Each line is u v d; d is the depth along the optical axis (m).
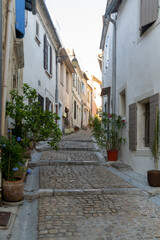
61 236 3.33
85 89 33.84
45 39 12.93
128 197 5.01
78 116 27.98
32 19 10.28
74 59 18.22
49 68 14.34
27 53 9.54
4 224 3.48
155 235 3.42
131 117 7.57
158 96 5.79
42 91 12.45
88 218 3.93
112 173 7.09
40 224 3.66
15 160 4.55
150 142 6.10
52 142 6.02
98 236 3.36
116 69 10.25
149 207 4.47
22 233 3.51
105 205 4.53
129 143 7.75
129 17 8.26
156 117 5.70
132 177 6.47
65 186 5.51
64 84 19.53
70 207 4.39
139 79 7.18
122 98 9.59
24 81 9.14
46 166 7.80
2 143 4.40
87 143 12.95
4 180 4.37
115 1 9.19
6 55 4.97
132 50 7.86
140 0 6.92
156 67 6.07
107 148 8.95
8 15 5.12
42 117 5.91
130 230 3.55
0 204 4.20
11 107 5.64
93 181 6.05
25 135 6.18
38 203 4.55
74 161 8.34
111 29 12.33
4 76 4.86
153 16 6.21
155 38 6.16
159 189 5.28
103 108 17.09
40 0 10.83
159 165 5.78
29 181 5.90
